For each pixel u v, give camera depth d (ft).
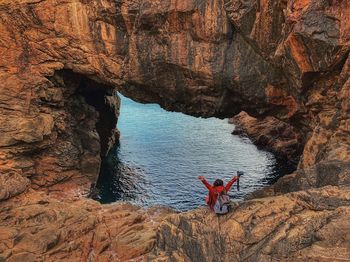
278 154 148.46
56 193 104.94
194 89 91.45
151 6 85.97
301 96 75.36
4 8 97.91
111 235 74.90
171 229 54.75
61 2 96.43
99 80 105.09
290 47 67.10
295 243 42.22
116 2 89.61
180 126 204.74
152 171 135.13
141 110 256.93
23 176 95.76
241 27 77.71
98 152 122.42
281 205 47.93
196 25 84.12
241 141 171.22
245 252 45.11
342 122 62.44
